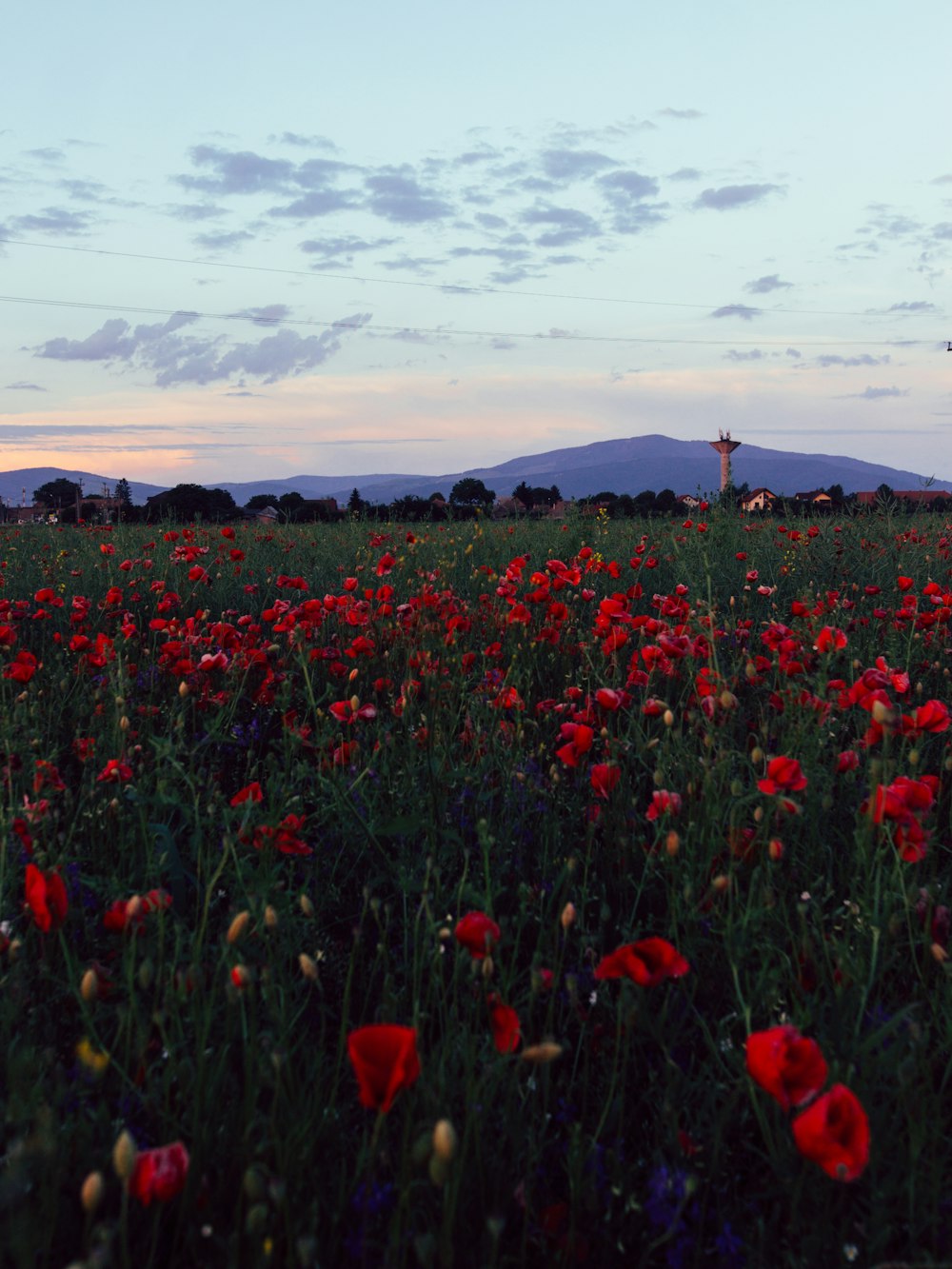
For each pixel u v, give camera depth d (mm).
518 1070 1795
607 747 3215
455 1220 1604
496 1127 1817
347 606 5121
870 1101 1736
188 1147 1670
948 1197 1671
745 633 4703
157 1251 1587
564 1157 1847
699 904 2262
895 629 5043
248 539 10664
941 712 2746
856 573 7719
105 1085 1845
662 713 3123
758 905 2260
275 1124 1603
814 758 2955
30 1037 1947
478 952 1821
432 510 13719
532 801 3189
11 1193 1302
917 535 8828
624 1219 1711
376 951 2541
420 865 2773
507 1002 2031
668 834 2246
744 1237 1669
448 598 5414
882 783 2379
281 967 2066
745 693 4258
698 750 3207
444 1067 1790
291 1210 1525
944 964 1939
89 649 4391
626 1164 1773
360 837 2975
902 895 2234
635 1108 1924
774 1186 1708
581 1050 2164
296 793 3199
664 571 8414
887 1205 1634
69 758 3949
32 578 8367
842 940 2221
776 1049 1399
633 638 5445
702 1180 1726
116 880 2363
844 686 3482
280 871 2678
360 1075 1308
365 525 11797
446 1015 1996
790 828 2811
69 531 12180
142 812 2631
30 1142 1335
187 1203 1555
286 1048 1769
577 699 4145
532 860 2986
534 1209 1703
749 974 2178
